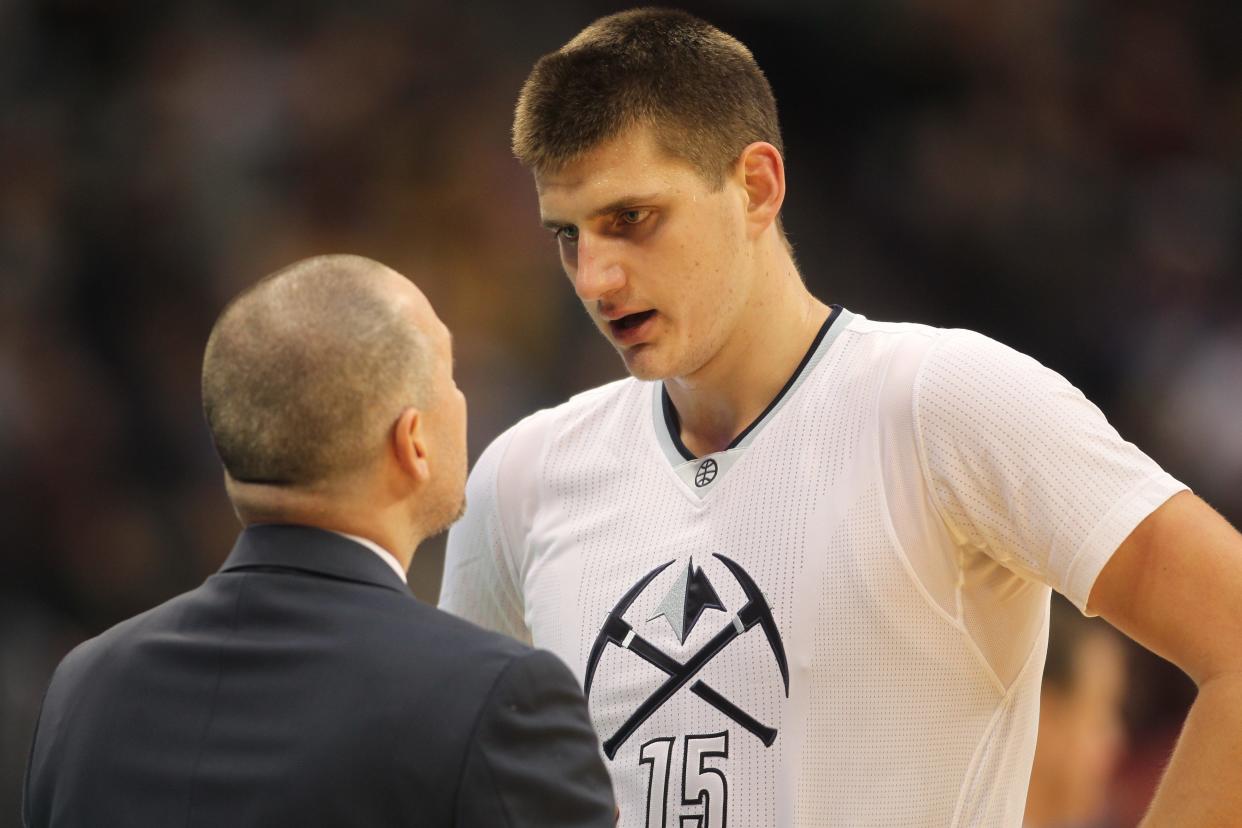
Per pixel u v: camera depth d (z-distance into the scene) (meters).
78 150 29.64
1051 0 35.25
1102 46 35.22
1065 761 10.87
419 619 6.65
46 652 24.58
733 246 7.89
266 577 6.80
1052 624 10.91
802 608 7.58
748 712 7.57
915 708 7.52
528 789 6.29
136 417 27.39
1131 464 7.16
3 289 27.59
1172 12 35.72
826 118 34.41
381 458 6.88
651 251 7.72
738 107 7.89
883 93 34.41
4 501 25.45
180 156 29.67
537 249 30.41
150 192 29.19
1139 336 32.03
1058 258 32.94
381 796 6.20
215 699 6.58
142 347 27.98
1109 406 31.53
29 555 25.39
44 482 25.92
